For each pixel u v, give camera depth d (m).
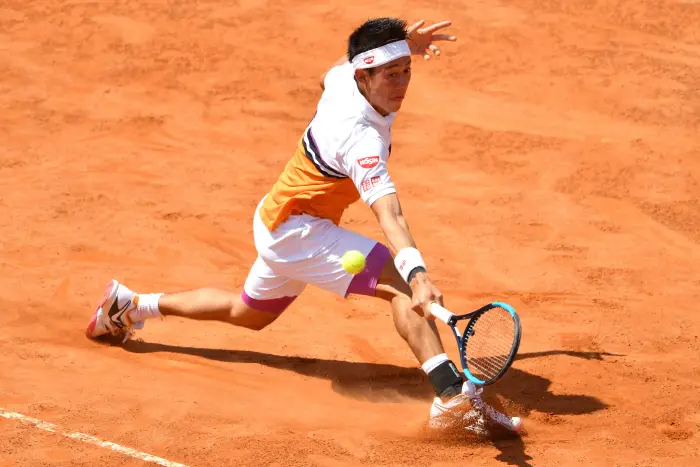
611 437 19.19
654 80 48.09
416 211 34.62
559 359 23.08
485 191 36.59
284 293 21.41
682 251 31.39
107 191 35.22
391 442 18.81
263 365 22.84
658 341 24.39
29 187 35.41
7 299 26.02
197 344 23.98
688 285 28.56
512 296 27.55
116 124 42.56
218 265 29.47
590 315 26.08
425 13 56.78
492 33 53.69
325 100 19.42
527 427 19.62
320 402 20.95
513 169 38.78
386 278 19.44
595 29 54.41
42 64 49.56
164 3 57.81
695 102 45.66
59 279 27.67
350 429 19.53
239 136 41.88
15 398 20.25
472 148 40.91
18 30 53.81
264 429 19.33
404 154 40.31
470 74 49.16
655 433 19.44
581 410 20.45
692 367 22.81
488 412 18.52
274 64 50.16
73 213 33.06
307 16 56.44
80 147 39.91
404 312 18.94
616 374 22.28
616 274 29.39
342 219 33.94
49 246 30.16
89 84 47.28
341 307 26.58
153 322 25.25
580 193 36.44
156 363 22.70
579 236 32.56
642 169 38.59
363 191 18.38
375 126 18.64
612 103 45.66
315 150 19.27
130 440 18.55
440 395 18.52
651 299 27.34
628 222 33.81
